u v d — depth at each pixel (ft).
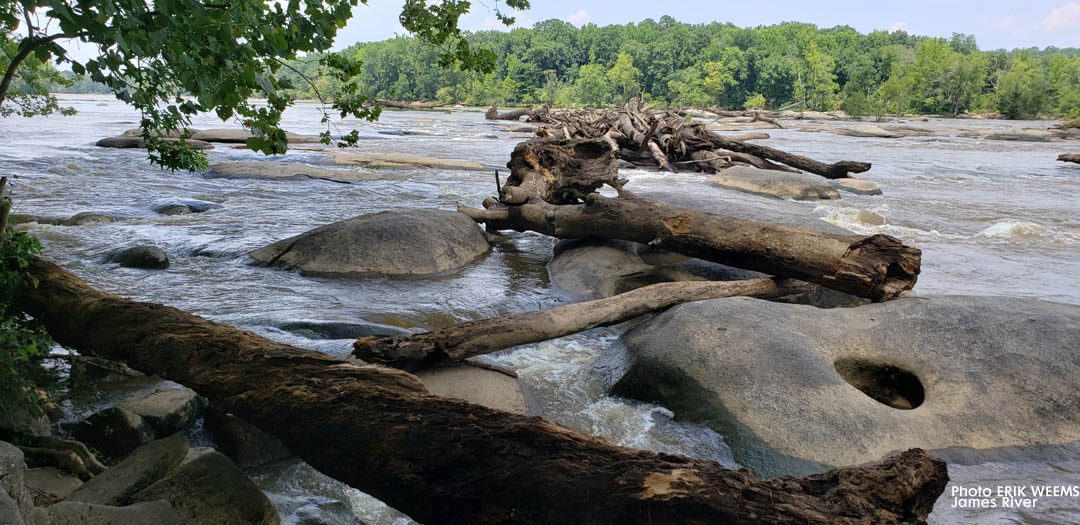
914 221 41.09
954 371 15.10
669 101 406.62
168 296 21.29
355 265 24.82
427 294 22.80
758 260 20.35
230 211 36.06
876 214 40.88
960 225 40.16
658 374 15.74
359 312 20.39
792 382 14.64
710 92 385.09
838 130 141.38
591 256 25.50
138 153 59.82
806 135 133.90
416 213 28.25
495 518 8.72
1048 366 14.88
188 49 11.35
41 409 12.42
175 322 13.10
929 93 345.92
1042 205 47.96
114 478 10.17
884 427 13.62
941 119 273.33
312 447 10.30
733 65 387.75
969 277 28.25
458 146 83.05
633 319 20.92
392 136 100.32
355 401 10.50
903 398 15.55
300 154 64.54
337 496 11.65
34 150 59.31
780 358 15.29
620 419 15.03
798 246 19.61
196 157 16.79
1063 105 286.87
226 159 59.06
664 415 15.06
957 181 61.21
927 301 17.76
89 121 107.55
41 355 13.37
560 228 27.27
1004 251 33.45
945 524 11.28
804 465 13.07
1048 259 31.78
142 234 29.63
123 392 14.66
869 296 18.94
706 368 15.31
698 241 21.57
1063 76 345.10
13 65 11.95
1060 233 37.68
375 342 15.33
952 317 16.70
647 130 70.49
